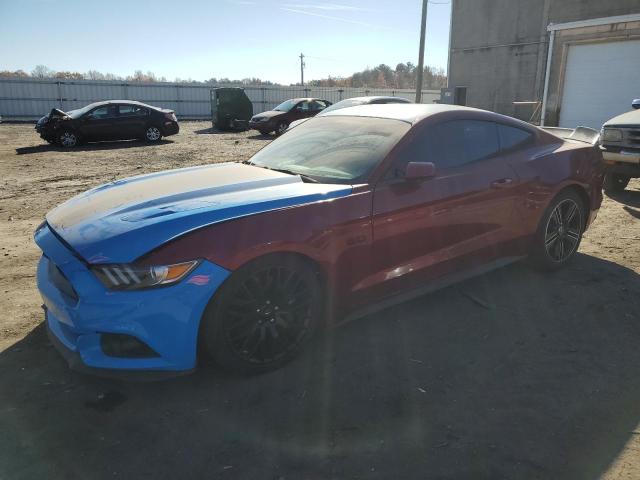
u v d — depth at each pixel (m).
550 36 17.58
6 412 2.47
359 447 2.22
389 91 38.56
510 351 3.03
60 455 2.18
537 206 3.94
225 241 2.47
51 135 15.49
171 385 2.69
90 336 2.42
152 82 32.38
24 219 6.44
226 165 3.76
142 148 15.34
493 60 20.08
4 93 28.55
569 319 3.43
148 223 2.52
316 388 2.66
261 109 35.25
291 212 2.70
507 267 4.44
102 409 2.49
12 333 3.25
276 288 2.69
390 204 3.06
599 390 2.63
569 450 2.19
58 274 2.69
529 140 4.06
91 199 3.09
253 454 2.18
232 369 2.65
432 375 2.78
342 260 2.90
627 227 5.71
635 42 15.27
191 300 2.40
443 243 3.40
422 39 20.61
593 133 4.62
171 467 2.11
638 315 3.48
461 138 3.58
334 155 3.37
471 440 2.25
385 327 3.34
